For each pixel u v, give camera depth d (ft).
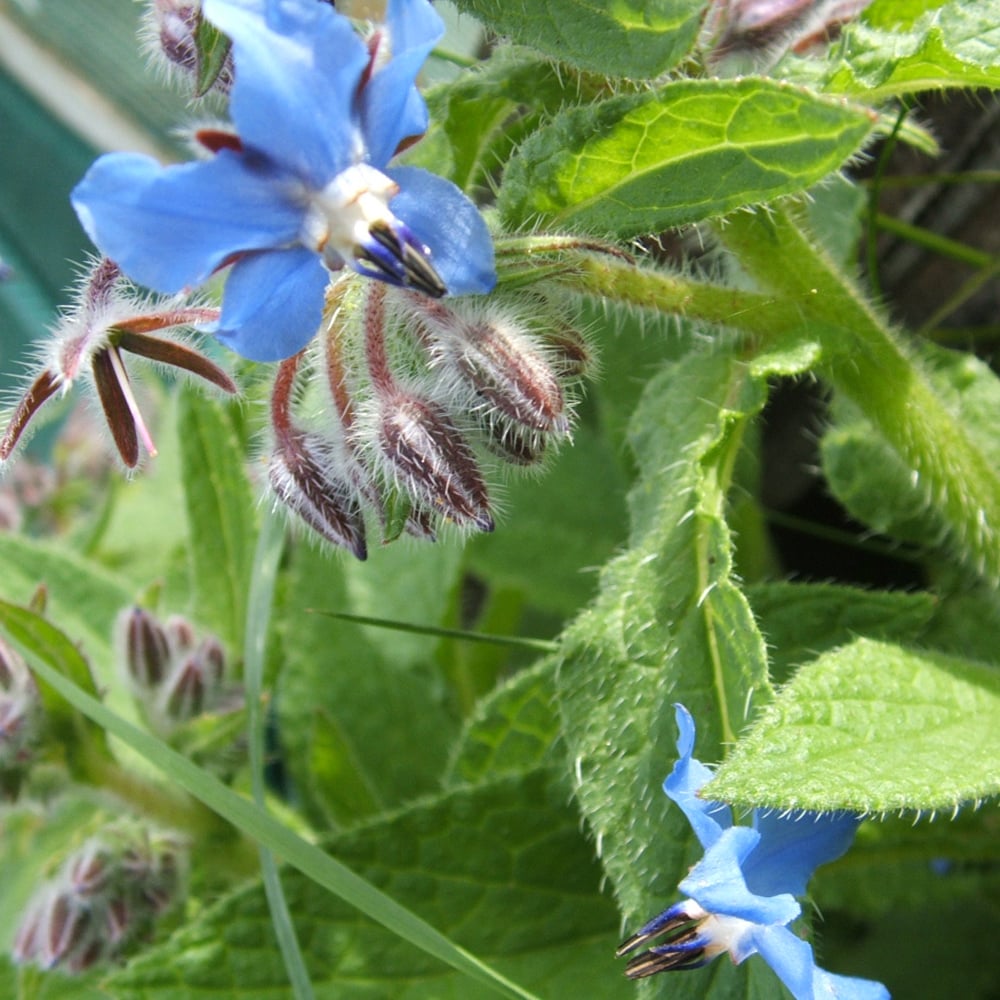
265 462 0.34
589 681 0.35
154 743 0.37
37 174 0.96
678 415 0.39
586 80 0.35
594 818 0.34
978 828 0.43
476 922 0.42
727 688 0.34
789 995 0.30
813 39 0.39
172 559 0.62
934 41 0.32
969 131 0.52
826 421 0.61
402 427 0.32
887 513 0.46
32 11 1.02
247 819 0.36
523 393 0.32
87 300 0.31
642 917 0.33
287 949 0.38
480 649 0.61
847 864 0.44
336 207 0.27
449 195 0.28
